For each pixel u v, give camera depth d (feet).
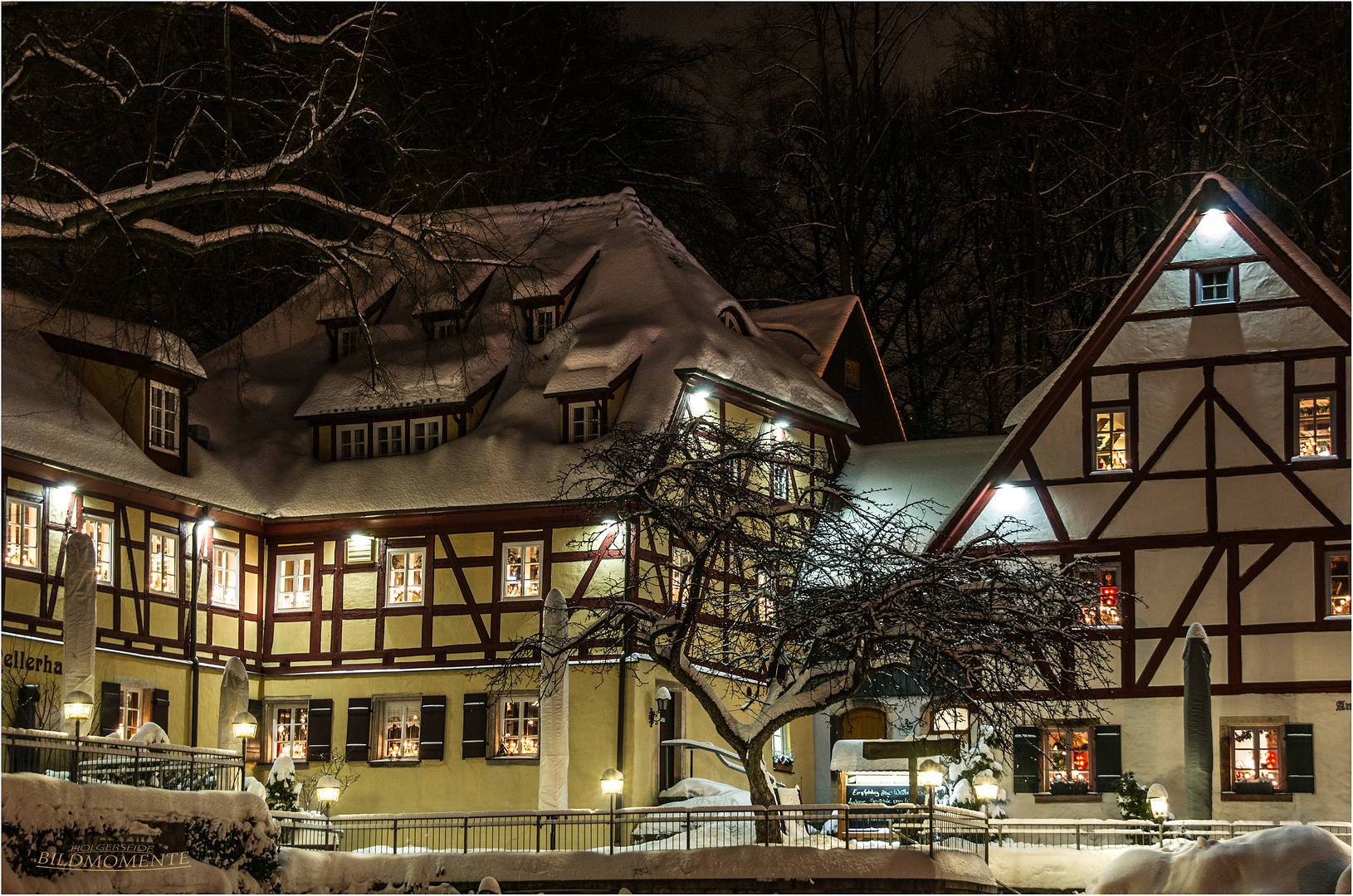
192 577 97.19
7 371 90.84
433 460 102.01
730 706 102.37
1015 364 150.41
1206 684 91.40
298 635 102.73
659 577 84.74
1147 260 100.48
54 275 99.50
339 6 119.14
